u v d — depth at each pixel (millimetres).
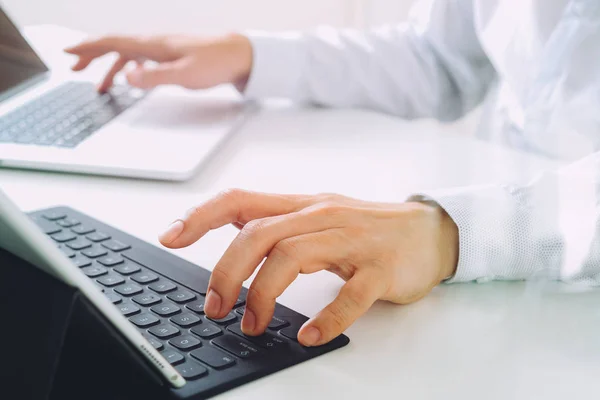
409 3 1430
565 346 425
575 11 721
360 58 933
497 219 511
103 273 479
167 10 1432
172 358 381
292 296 480
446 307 474
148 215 603
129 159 697
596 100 688
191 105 901
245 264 433
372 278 448
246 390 368
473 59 933
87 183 676
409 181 679
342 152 765
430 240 494
